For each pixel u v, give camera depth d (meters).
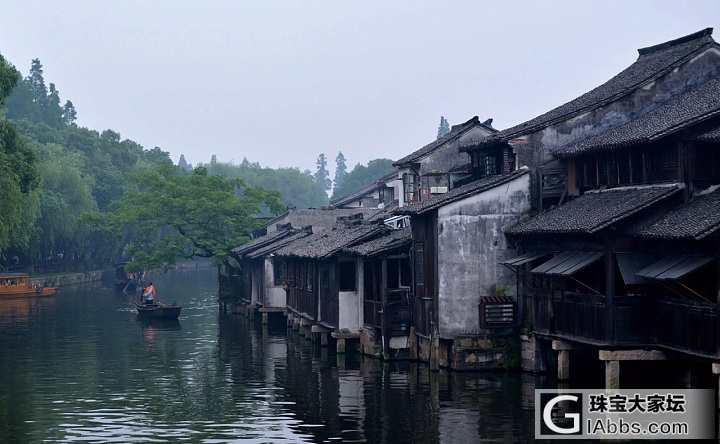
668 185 26.84
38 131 112.88
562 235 28.44
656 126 27.84
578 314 27.66
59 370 35.12
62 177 89.38
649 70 34.34
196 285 93.50
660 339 25.44
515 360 31.80
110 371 34.78
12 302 69.38
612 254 25.98
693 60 33.53
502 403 26.58
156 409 27.22
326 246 39.94
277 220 64.38
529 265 31.45
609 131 31.83
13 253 85.50
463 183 41.75
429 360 32.62
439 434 23.19
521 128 33.69
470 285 31.95
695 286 24.66
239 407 27.36
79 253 105.06
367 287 38.12
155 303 58.78
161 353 40.09
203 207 62.41
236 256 62.97
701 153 26.48
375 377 31.83
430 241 32.72
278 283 52.81
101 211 108.88
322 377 32.44
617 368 25.84
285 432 23.86
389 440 22.72
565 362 29.16
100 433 24.06
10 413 26.78
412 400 27.44
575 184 32.19
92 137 118.06
